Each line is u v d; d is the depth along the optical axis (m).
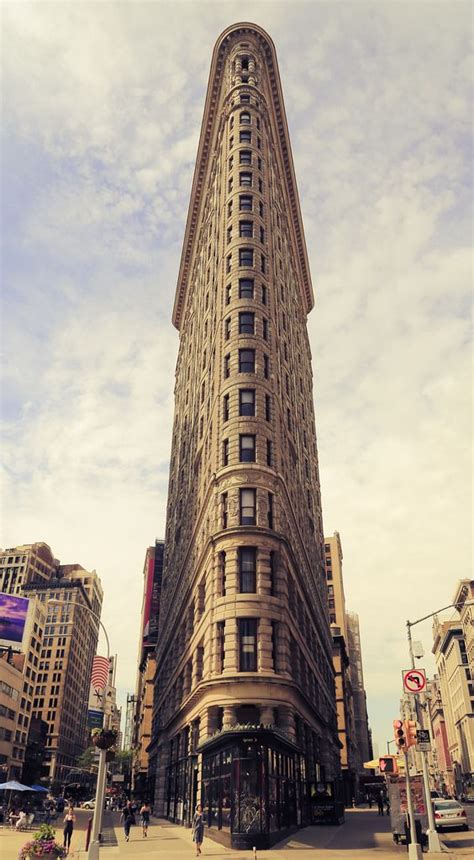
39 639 124.12
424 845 26.91
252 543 40.81
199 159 91.38
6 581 190.75
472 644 125.88
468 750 129.75
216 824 30.94
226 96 75.00
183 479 76.06
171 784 57.53
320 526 92.44
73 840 35.97
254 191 61.47
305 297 105.69
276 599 39.41
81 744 193.25
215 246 64.69
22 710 112.31
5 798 72.56
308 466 79.75
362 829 37.81
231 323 52.09
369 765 29.73
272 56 83.69
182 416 88.00
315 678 61.50
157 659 92.62
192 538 57.69
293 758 36.31
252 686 35.88
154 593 158.88
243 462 44.69
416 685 28.48
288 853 24.47
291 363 67.06
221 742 29.19
